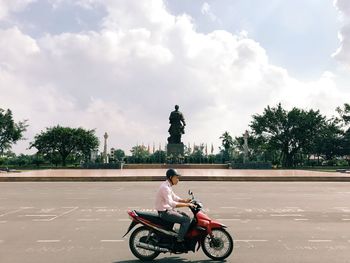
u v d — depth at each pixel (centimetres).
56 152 9794
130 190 2328
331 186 2658
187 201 816
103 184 2867
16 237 977
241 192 2181
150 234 788
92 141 9700
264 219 1246
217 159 7206
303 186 2661
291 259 766
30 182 3142
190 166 5872
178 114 6200
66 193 2145
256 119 9106
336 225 1141
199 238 783
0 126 8819
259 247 868
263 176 3291
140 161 6625
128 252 829
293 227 1109
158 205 791
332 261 750
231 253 816
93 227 1113
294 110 8775
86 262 750
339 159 10244
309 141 8894
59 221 1215
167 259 784
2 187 2603
